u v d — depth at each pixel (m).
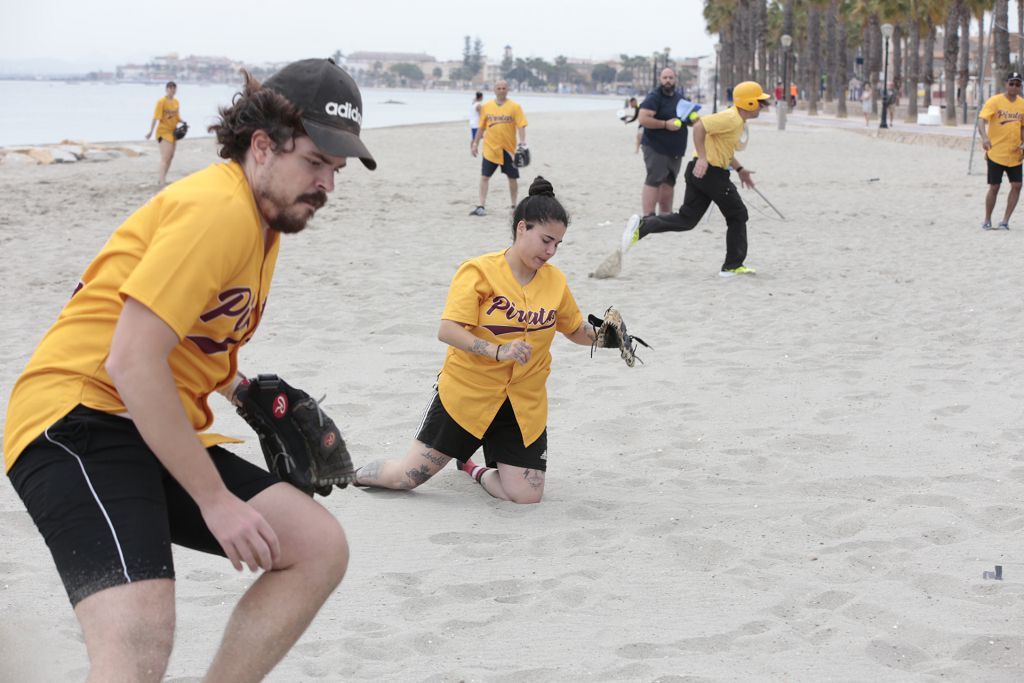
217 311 2.55
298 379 7.22
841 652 3.62
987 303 9.50
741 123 10.62
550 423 6.41
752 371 7.44
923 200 18.03
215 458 2.67
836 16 78.62
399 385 7.09
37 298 9.78
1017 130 13.81
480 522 4.86
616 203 17.61
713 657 3.59
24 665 3.45
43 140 42.19
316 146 2.53
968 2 54.47
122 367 2.35
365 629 3.80
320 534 2.57
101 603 2.28
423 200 17.69
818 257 12.22
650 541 4.60
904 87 99.19
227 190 2.50
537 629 3.80
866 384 7.11
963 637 3.68
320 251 12.47
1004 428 6.11
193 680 3.38
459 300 4.92
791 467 5.54
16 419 2.54
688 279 10.87
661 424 6.32
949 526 4.71
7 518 4.78
